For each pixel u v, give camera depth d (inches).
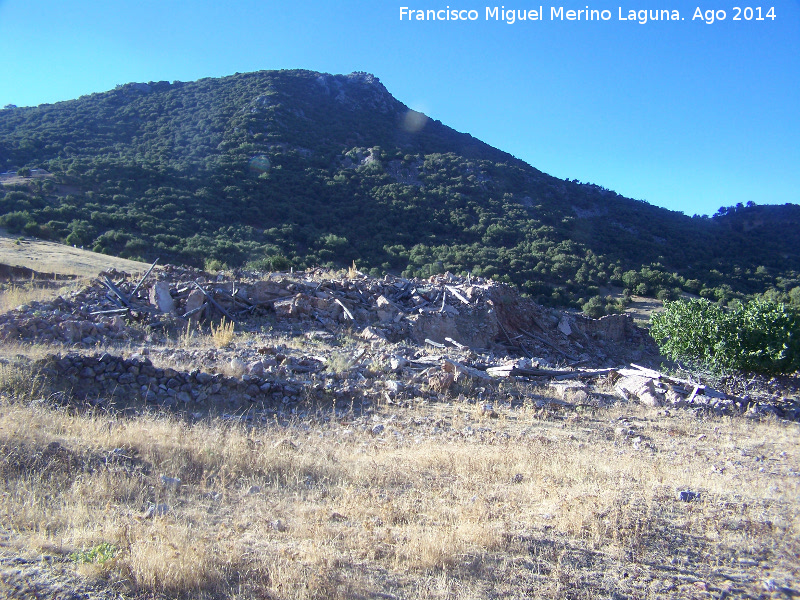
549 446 385.1
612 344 1154.0
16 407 325.1
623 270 2326.5
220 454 291.0
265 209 2507.4
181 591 162.9
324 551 191.3
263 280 844.0
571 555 203.2
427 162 3447.3
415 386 515.2
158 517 211.0
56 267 1169.4
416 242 2469.2
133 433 300.4
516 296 1080.8
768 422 545.6
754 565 206.8
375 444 360.5
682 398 586.2
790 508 266.1
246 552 191.5
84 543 182.1
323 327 759.1
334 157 3474.4
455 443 375.6
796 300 1850.4
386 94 5039.4
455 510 243.3
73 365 408.2
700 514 249.4
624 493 271.6
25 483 226.7
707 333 669.9
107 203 2226.9
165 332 657.0
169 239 1959.9
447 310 890.7
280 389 450.3
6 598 144.9
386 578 179.9
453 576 184.1
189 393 418.3
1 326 544.7
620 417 511.2
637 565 199.8
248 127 3481.8
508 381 573.9
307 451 320.5
